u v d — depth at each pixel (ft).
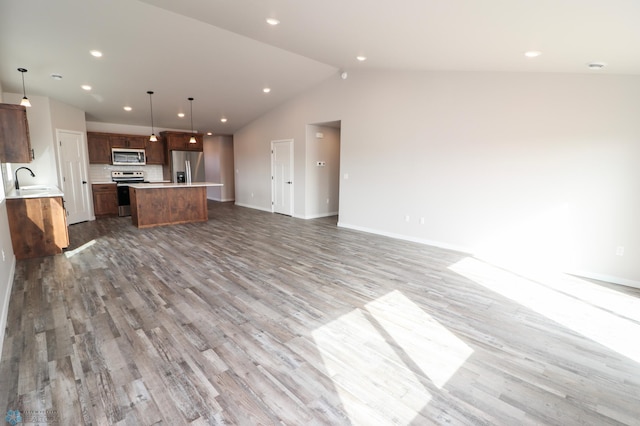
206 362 7.02
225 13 10.94
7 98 19.02
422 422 5.49
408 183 18.02
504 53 10.99
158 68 17.65
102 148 26.08
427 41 11.13
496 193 14.85
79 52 15.23
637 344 7.99
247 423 5.41
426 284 11.72
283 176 26.68
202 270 12.81
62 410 5.62
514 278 12.43
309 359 7.18
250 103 24.75
